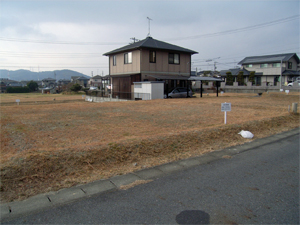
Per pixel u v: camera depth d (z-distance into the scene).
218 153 5.83
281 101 19.02
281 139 7.45
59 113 11.34
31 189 3.61
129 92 22.34
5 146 5.46
